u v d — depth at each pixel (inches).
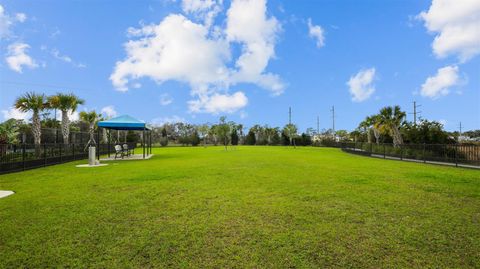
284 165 429.7
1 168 334.6
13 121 585.9
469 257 97.3
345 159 590.6
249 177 289.1
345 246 106.6
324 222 135.2
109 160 568.1
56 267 90.7
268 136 2001.7
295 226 129.3
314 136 2028.8
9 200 182.7
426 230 124.3
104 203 173.3
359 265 91.6
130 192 208.2
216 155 713.0
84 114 965.2
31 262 93.9
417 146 581.3
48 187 232.5
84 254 99.7
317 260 95.0
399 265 91.5
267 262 93.5
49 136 706.2
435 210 157.6
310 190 215.9
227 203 172.6
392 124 812.0
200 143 1892.2
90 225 131.0
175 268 89.5
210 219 139.6
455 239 113.7
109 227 128.1
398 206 166.4
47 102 600.1
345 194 200.7
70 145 553.0
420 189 222.4
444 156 502.0
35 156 414.0
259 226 129.1
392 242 110.4
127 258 96.5
